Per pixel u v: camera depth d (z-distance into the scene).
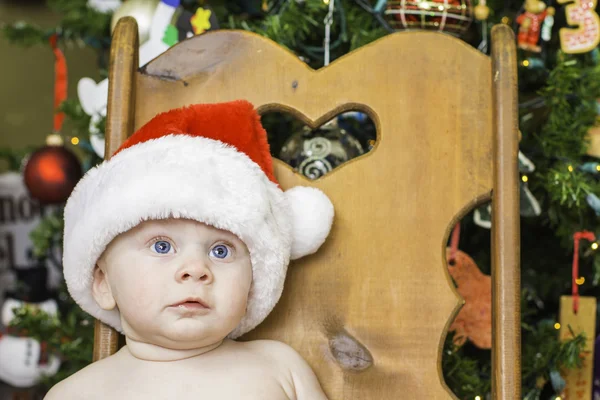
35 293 1.71
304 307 0.87
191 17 1.09
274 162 0.89
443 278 0.87
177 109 0.82
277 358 0.82
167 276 0.74
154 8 1.09
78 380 0.79
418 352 0.86
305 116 0.89
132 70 0.88
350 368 0.86
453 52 0.89
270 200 0.79
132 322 0.76
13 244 2.06
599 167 1.12
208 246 0.76
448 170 0.88
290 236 0.81
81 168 1.48
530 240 1.42
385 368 0.85
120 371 0.78
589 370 1.14
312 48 1.19
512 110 0.86
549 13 1.11
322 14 1.17
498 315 0.84
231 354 0.80
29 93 2.49
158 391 0.76
